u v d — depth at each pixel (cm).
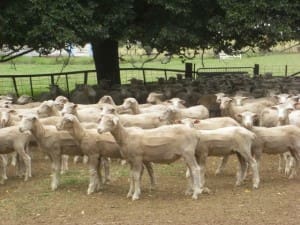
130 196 1066
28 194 1105
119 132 1038
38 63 5022
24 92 2933
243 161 1130
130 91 2105
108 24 1795
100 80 2483
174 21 1852
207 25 1825
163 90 2047
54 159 1138
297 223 886
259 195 1049
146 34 1886
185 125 1059
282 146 1138
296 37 1852
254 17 1734
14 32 1730
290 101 1480
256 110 1518
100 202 1037
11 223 927
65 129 1089
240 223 890
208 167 1330
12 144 1194
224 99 1469
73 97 2045
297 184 1135
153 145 1027
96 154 1098
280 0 1741
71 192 1112
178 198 1050
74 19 1691
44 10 1667
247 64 4519
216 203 1002
